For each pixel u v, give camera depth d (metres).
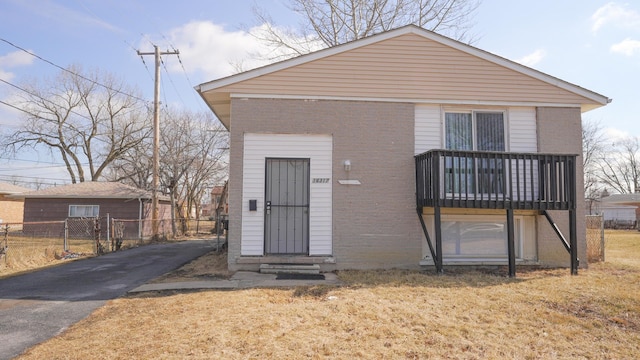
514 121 9.59
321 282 7.45
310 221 8.95
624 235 25.14
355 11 18.77
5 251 9.84
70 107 33.66
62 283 7.77
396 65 9.32
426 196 8.55
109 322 5.11
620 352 4.27
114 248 14.43
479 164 8.47
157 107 19.34
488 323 5.05
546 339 4.57
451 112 9.55
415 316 5.24
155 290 6.90
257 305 5.71
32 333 4.77
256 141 8.96
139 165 33.72
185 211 31.66
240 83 8.99
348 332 4.65
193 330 4.64
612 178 54.47
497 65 9.54
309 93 9.09
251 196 8.87
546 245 9.41
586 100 9.70
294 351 4.08
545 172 8.42
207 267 9.44
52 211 22.02
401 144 9.22
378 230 9.04
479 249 9.41
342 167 9.06
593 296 6.26
